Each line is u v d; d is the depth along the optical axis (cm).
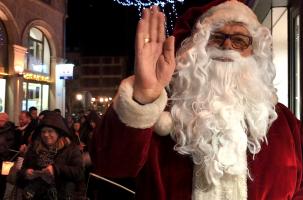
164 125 150
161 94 134
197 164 147
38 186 370
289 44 511
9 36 1563
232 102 152
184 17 179
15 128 705
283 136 162
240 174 148
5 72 1555
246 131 156
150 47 134
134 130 133
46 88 1894
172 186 150
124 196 208
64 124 398
